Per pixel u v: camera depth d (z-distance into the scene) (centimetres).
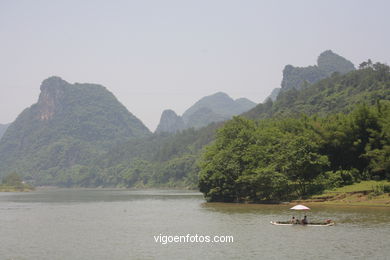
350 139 11844
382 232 5981
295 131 13675
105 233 6469
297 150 11319
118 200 16275
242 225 7012
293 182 11531
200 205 12038
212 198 13450
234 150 12631
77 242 5678
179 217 8619
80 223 7888
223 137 13612
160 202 14225
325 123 13288
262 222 7356
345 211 8706
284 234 5966
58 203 14788
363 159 11894
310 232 6100
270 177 11162
